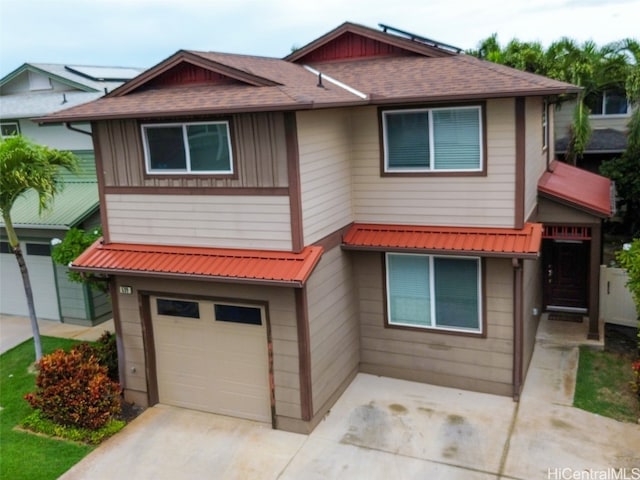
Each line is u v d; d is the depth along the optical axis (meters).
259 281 9.80
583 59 21.16
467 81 11.34
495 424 10.55
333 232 11.53
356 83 12.41
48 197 14.17
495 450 9.75
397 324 12.41
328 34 14.58
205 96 10.56
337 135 11.56
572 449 9.66
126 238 11.69
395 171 11.96
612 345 13.77
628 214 21.36
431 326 12.13
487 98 10.55
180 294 11.24
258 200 10.34
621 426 10.30
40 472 9.66
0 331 16.61
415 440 10.18
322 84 11.77
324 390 11.15
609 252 20.33
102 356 12.75
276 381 10.68
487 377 11.73
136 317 11.74
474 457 9.59
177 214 11.09
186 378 11.74
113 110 10.66
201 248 10.97
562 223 13.73
